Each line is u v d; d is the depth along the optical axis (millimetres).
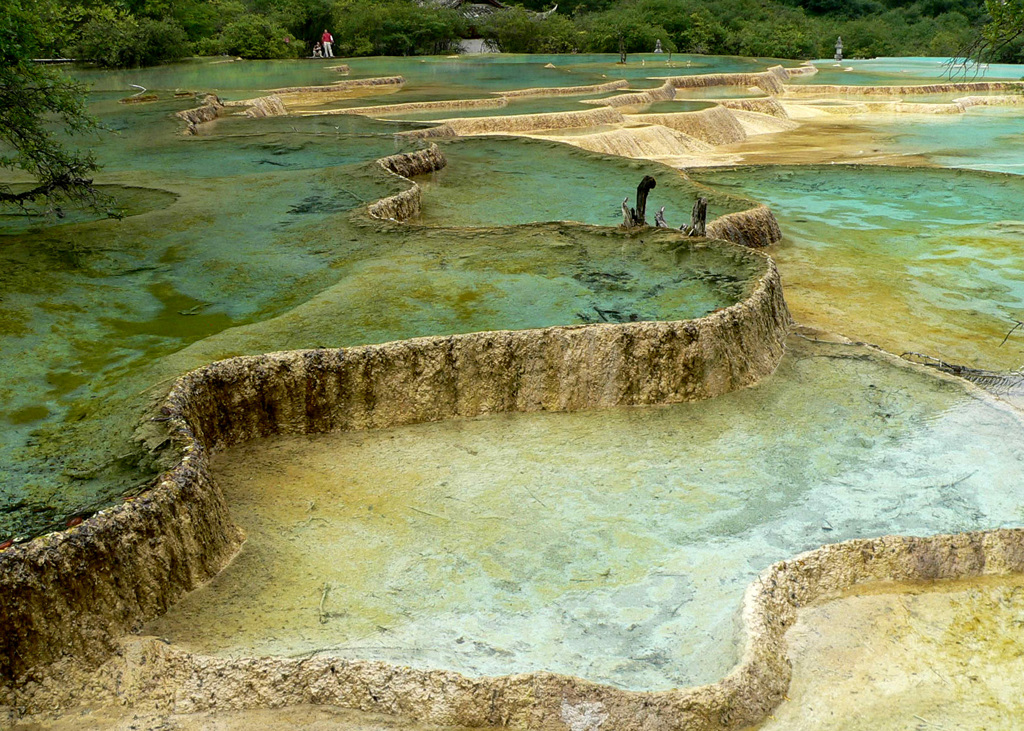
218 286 9766
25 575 5391
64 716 5301
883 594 6324
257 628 5820
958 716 5359
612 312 8961
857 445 7891
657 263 10195
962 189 16547
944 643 5910
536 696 5262
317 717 5320
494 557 6535
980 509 7027
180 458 6559
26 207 12352
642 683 5449
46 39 10586
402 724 5293
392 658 5508
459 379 8297
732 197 13664
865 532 6781
